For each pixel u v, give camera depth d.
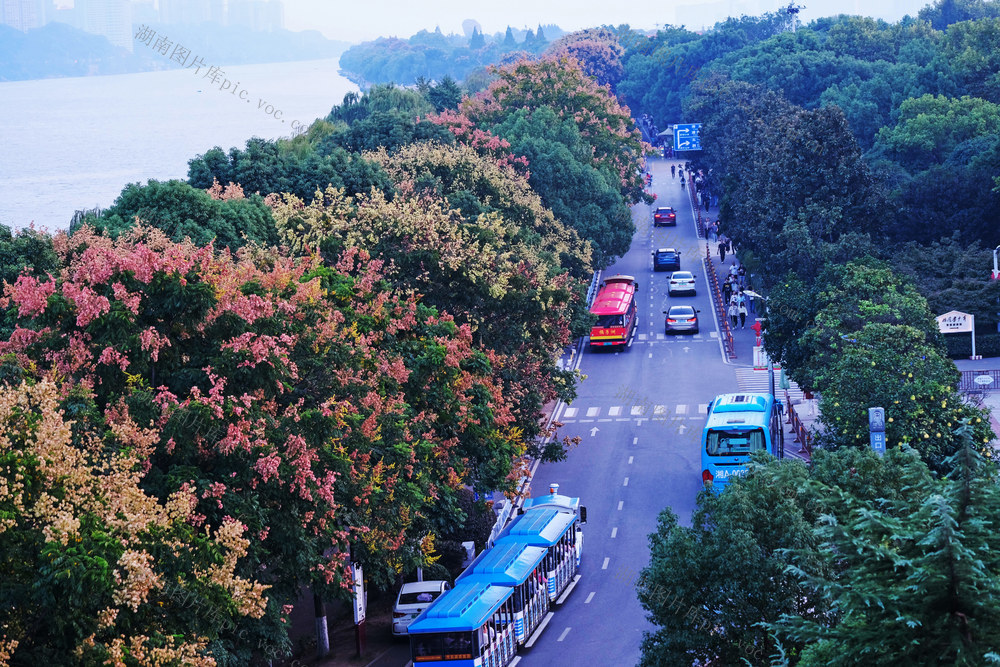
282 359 28.44
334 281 37.34
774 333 58.47
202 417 25.91
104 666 20.11
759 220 78.62
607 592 39.69
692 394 65.00
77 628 20.34
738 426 45.16
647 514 47.06
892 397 41.69
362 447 30.38
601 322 76.00
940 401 41.62
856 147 74.44
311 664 35.22
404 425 33.41
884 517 16.22
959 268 71.06
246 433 26.48
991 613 15.16
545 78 108.56
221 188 56.59
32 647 20.77
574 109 109.00
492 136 89.62
